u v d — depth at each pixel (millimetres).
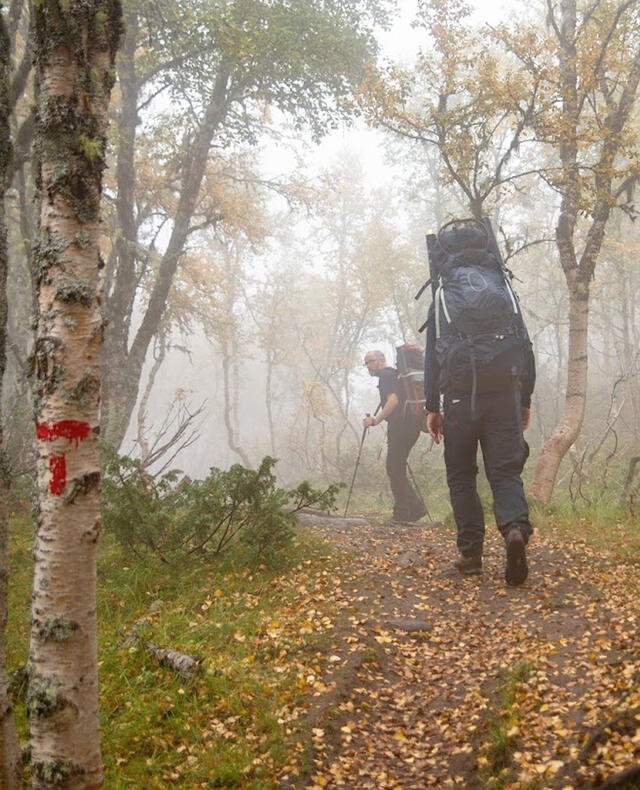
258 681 3979
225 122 17016
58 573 2525
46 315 2576
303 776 3244
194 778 3303
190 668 4145
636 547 6422
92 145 2582
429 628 4750
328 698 3791
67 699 2508
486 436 5246
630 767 2770
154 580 5707
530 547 6461
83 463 2561
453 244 5461
